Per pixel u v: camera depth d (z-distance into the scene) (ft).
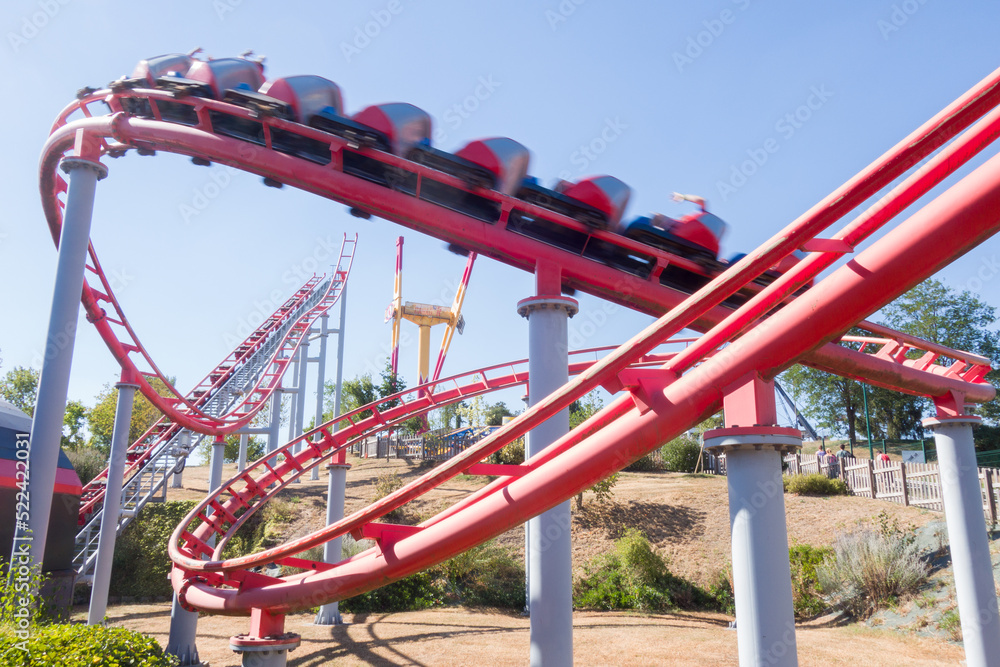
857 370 28.35
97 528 71.61
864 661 40.29
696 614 59.26
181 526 37.47
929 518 65.62
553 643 24.98
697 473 103.19
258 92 32.99
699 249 32.27
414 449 114.52
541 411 21.06
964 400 32.45
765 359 17.94
